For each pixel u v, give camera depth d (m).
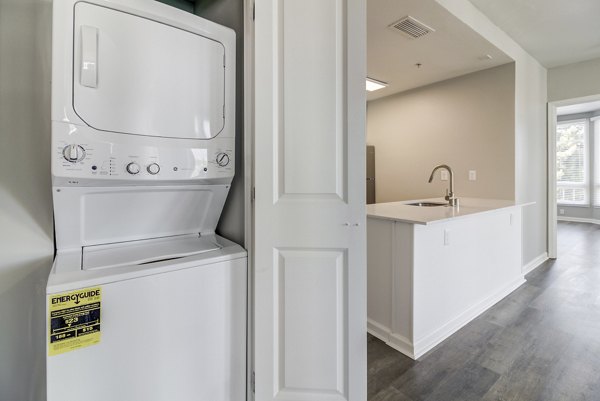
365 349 1.31
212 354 1.19
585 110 7.03
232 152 1.36
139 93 1.10
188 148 1.23
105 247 1.25
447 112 3.88
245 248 1.33
